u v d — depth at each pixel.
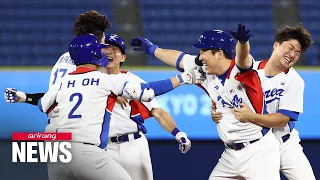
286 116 19.36
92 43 16.91
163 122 19.27
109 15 53.66
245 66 17.61
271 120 18.53
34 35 50.44
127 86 16.42
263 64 20.20
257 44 51.84
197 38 52.25
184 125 31.86
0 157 29.95
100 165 16.30
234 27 53.78
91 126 16.28
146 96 16.48
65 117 16.38
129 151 19.39
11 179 29.58
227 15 54.78
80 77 16.66
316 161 32.09
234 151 18.84
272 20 54.84
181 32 52.62
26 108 30.91
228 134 18.67
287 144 20.20
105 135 16.47
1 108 30.81
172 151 31.77
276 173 18.45
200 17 54.38
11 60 48.16
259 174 18.39
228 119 18.59
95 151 16.23
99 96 16.41
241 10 55.34
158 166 31.42
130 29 52.50
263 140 18.61
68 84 16.64
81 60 16.84
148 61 48.84
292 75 19.77
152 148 31.72
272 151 18.58
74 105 16.34
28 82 31.31
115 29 52.38
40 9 52.84
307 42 19.47
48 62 48.53
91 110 16.33
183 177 31.53
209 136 32.00
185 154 31.77
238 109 18.09
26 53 48.88
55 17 52.44
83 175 16.41
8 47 49.09
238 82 18.16
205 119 32.03
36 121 30.88
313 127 32.41
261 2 56.25
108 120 16.58
